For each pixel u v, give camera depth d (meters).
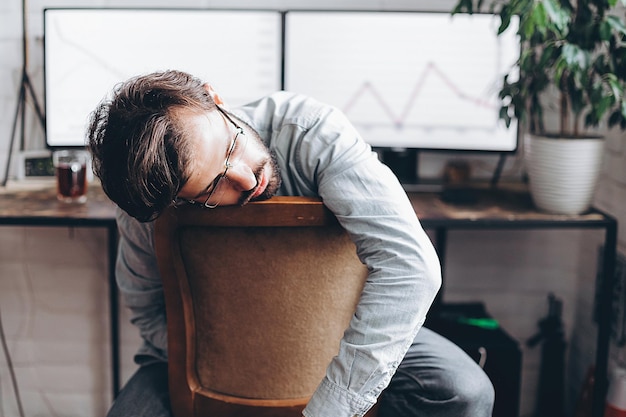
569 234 2.83
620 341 2.49
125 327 2.83
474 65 2.53
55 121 2.55
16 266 2.79
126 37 2.51
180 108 1.28
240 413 1.58
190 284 1.51
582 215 2.29
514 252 2.84
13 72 2.65
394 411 1.78
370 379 1.39
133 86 1.30
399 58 2.53
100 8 2.50
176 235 1.44
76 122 2.55
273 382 1.55
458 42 2.52
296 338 1.52
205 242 1.44
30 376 2.87
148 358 1.81
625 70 2.15
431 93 2.54
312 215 1.41
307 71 2.54
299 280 1.47
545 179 2.28
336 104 2.55
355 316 1.40
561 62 2.08
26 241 2.78
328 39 2.53
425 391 1.72
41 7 2.63
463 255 2.83
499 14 2.34
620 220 2.49
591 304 2.71
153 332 1.74
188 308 1.53
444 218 2.22
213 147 1.30
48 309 2.82
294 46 2.53
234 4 2.64
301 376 1.55
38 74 2.66
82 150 2.58
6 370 2.86
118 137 1.27
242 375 1.56
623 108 2.09
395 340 1.38
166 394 1.68
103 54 2.52
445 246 2.77
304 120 1.51
